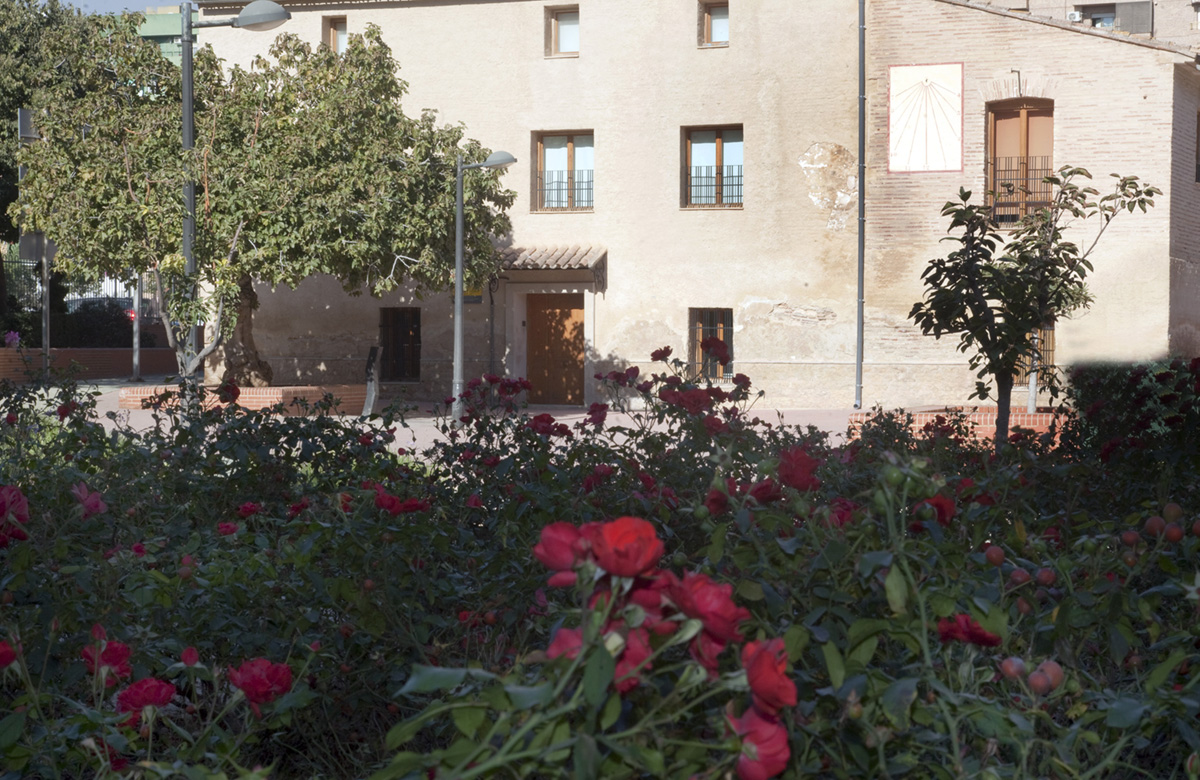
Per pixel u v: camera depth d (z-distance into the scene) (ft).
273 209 61.77
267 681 8.16
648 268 78.54
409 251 66.85
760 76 76.02
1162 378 20.04
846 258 75.00
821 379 75.61
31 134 68.69
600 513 15.26
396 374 84.12
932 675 6.77
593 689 5.02
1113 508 16.55
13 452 22.11
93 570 11.62
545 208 81.00
